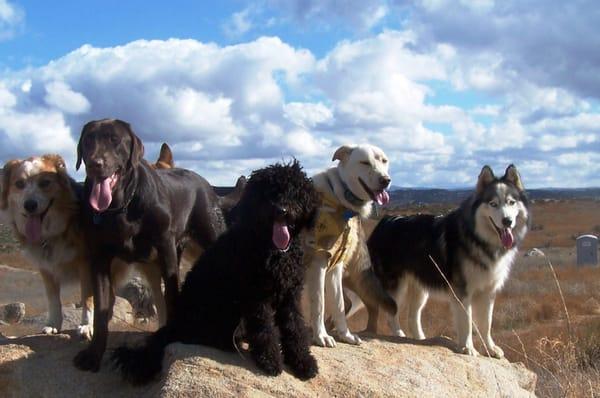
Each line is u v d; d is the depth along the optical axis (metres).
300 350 2.61
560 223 31.08
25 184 2.89
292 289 2.58
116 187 2.67
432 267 3.54
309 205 2.58
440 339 3.41
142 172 2.77
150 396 2.50
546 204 38.34
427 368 2.91
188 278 2.71
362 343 3.06
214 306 2.60
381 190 3.06
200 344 2.63
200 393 2.37
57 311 3.04
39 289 13.56
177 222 2.99
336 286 3.04
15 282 14.77
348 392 2.59
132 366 2.61
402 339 3.29
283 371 2.59
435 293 3.58
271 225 2.52
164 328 2.74
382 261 3.82
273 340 2.56
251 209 2.54
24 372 2.63
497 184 3.37
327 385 2.61
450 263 3.44
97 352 2.66
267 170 2.57
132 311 6.09
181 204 3.03
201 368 2.47
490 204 3.33
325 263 2.93
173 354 2.56
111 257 2.76
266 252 2.51
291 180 2.54
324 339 2.94
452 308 3.43
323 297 2.93
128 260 2.82
